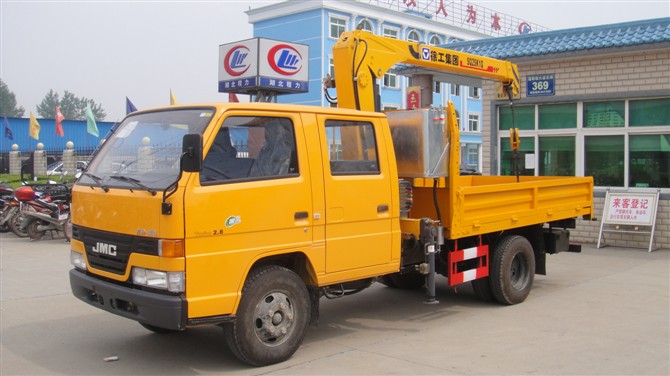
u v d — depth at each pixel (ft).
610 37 38.55
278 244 17.49
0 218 47.11
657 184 38.47
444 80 32.42
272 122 17.92
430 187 22.16
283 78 59.52
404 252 21.90
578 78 40.63
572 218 29.43
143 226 16.12
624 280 29.53
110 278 17.31
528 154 43.55
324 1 119.65
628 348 18.94
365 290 28.58
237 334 16.90
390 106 124.36
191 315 15.72
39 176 78.48
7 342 20.27
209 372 17.29
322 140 18.81
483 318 23.09
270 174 17.53
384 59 23.32
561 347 19.13
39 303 25.48
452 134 21.90
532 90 42.45
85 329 21.81
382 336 20.86
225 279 16.35
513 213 24.82
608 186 40.27
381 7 126.72
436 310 24.56
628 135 39.32
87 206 18.22
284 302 17.84
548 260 35.24
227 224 16.37
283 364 17.83
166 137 17.54
